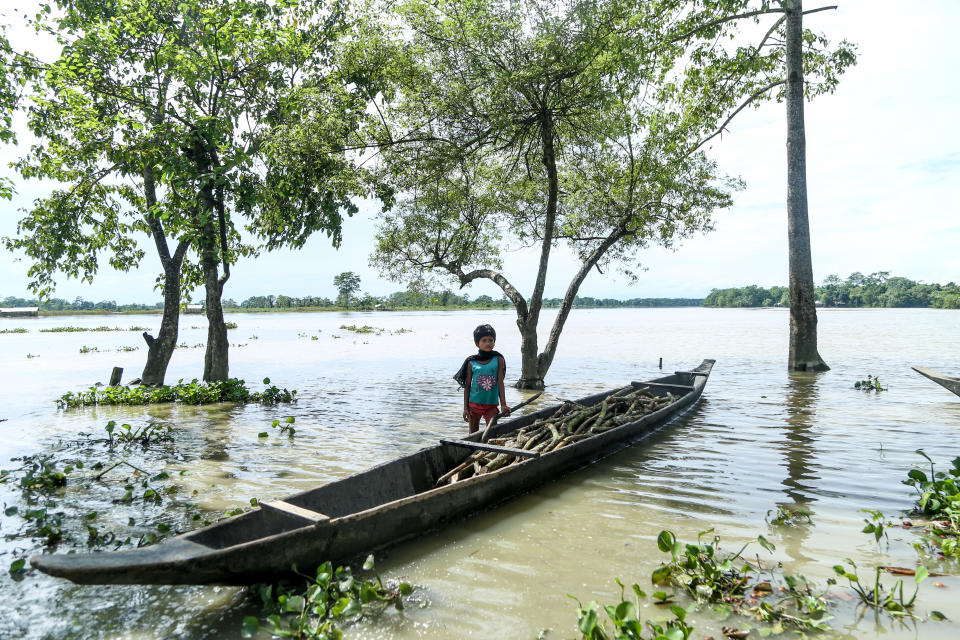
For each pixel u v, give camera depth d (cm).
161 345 1413
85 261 1509
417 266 1636
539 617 333
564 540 450
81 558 304
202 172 1166
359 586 356
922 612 330
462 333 4222
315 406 1165
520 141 1453
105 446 799
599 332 4406
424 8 1260
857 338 3216
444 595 360
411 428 935
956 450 726
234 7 1180
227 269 1394
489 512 516
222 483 620
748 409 1059
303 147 1278
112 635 320
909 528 464
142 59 1246
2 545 450
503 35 1216
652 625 302
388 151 1417
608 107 1310
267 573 352
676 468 663
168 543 340
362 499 492
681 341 3272
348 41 1343
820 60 1841
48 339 3719
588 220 1566
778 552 420
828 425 904
